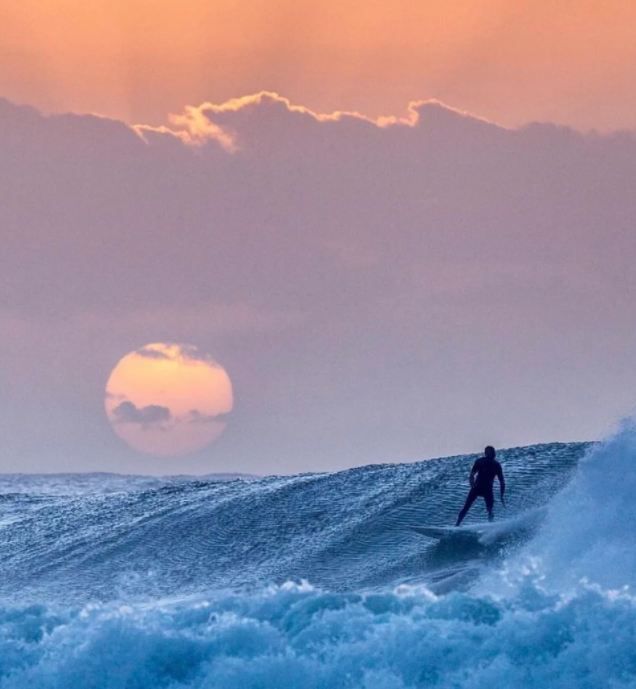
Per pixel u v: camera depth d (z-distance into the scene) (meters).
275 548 117.00
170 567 118.56
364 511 119.69
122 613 66.62
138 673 60.84
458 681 57.41
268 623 62.75
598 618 58.62
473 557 100.81
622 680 56.00
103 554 124.69
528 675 56.91
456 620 60.50
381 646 59.34
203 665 60.69
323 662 59.47
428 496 119.44
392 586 101.31
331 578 107.31
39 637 65.62
